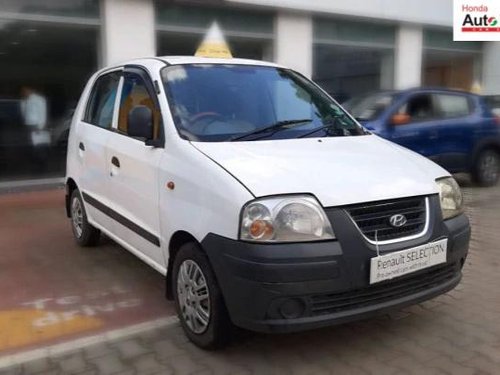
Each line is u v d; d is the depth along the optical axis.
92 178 5.17
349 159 3.67
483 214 7.53
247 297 3.11
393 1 13.89
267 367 3.41
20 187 9.35
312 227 3.11
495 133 9.52
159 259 4.02
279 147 3.76
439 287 3.54
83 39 9.64
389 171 3.57
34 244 6.05
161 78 4.21
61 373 3.38
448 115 9.09
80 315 4.22
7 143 9.33
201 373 3.35
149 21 10.18
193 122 3.94
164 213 3.79
